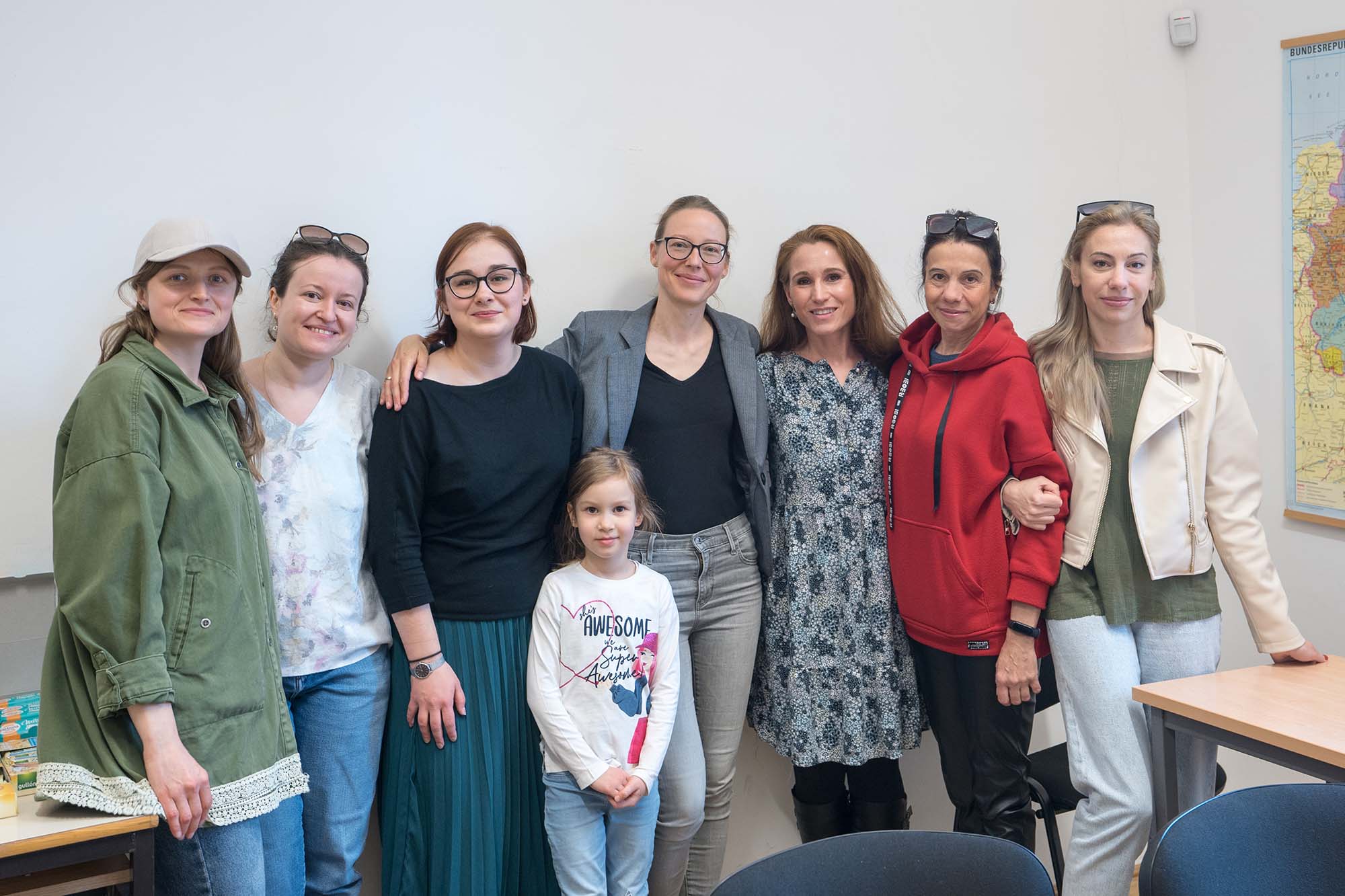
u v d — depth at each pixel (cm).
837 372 243
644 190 261
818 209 281
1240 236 313
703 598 228
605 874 211
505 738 209
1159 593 215
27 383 204
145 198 211
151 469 158
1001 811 228
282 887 185
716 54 266
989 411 221
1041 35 305
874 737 237
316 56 224
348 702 203
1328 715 186
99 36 206
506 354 212
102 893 180
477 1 239
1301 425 299
